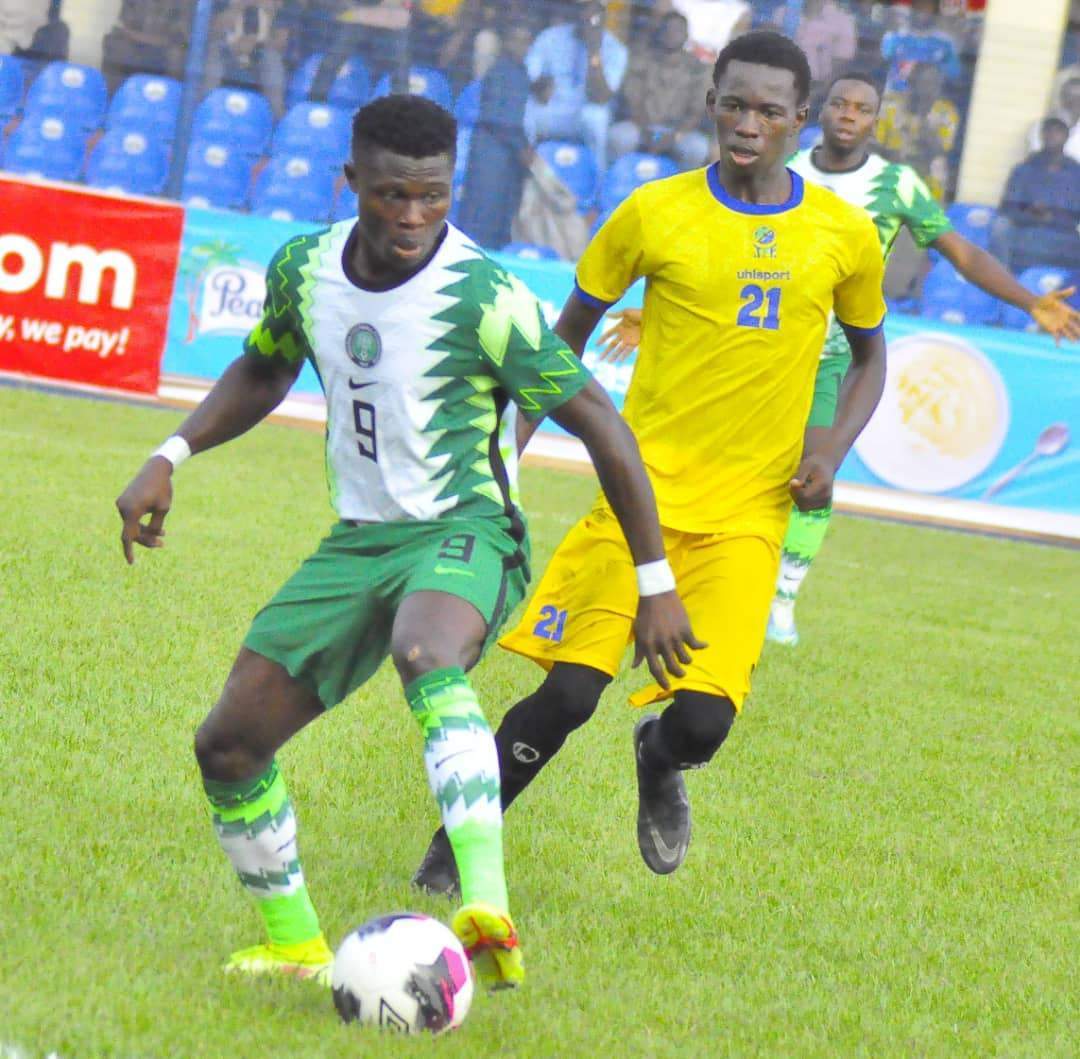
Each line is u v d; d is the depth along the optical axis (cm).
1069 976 1514
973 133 5600
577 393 1248
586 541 1617
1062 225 5588
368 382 1250
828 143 2905
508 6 5462
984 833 1984
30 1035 1066
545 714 1588
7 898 1329
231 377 1362
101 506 3250
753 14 5634
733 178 1656
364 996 1150
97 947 1249
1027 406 5191
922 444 5200
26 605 2409
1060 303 2856
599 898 1584
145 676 2133
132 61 5456
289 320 1304
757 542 1628
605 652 1587
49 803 1592
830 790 2091
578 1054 1166
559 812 1855
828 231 1652
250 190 5494
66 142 5509
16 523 2977
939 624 3431
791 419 1655
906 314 5541
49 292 4897
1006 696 2805
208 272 5016
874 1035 1306
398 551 1265
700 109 5547
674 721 1584
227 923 1355
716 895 1636
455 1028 1167
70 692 2002
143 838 1530
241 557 2975
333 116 5472
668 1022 1270
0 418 4259
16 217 4850
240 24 5434
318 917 1394
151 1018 1115
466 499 1271
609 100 5519
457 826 1137
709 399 1641
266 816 1257
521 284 1253
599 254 1692
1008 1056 1298
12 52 5488
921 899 1697
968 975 1488
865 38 5581
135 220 4928
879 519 5122
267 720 1254
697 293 1642
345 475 1294
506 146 5462
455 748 1150
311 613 1259
